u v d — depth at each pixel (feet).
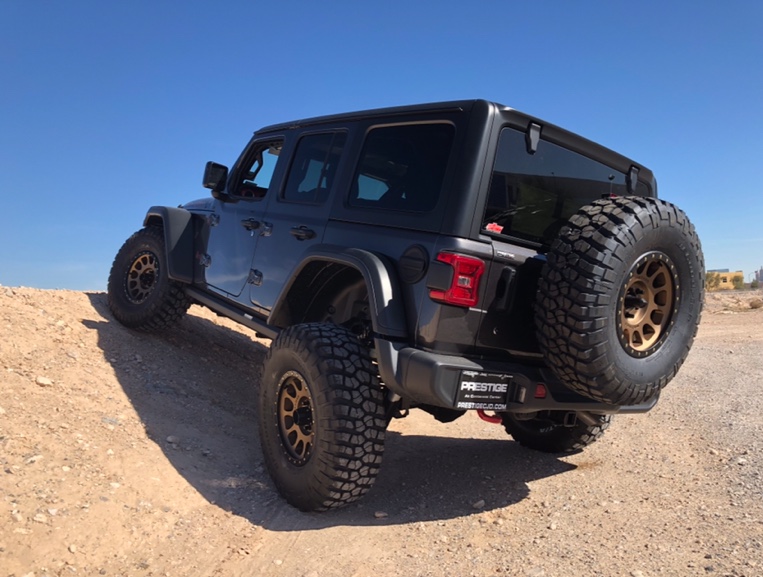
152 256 20.47
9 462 11.78
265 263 15.72
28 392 14.73
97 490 11.62
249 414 17.84
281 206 15.67
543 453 16.66
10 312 18.83
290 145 16.12
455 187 11.27
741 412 19.12
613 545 10.62
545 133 12.28
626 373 10.84
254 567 10.14
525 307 11.80
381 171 13.07
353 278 14.24
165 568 9.98
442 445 17.79
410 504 13.03
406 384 10.99
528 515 12.29
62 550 9.88
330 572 9.96
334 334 12.15
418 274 11.32
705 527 11.09
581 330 10.43
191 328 23.77
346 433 11.34
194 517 11.66
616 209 10.82
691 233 11.41
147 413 15.61
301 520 11.91
